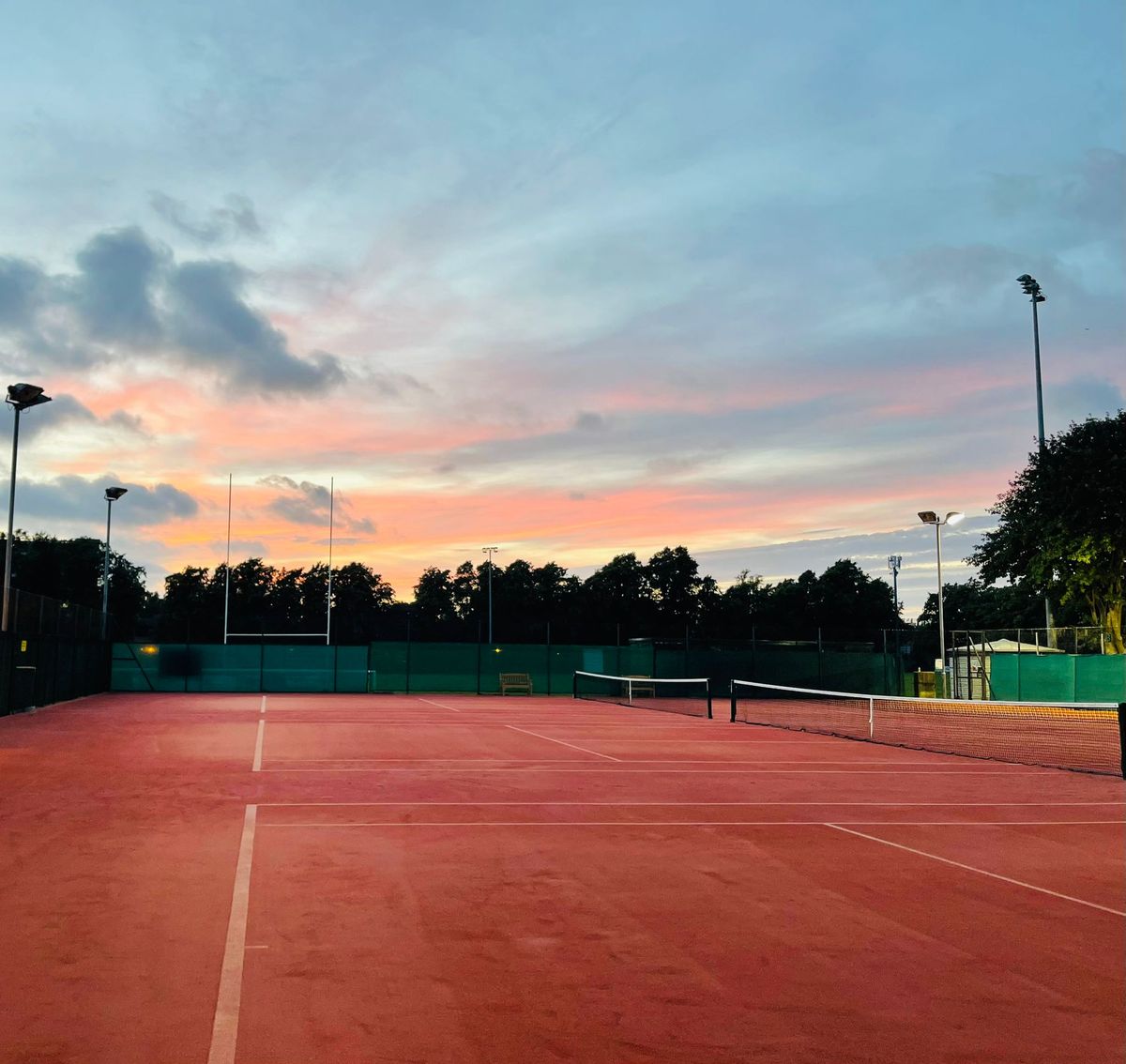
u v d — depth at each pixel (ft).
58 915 24.73
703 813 42.14
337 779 51.49
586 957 22.03
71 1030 17.56
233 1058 16.51
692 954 22.39
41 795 44.93
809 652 172.04
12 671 100.58
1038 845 35.83
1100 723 107.96
